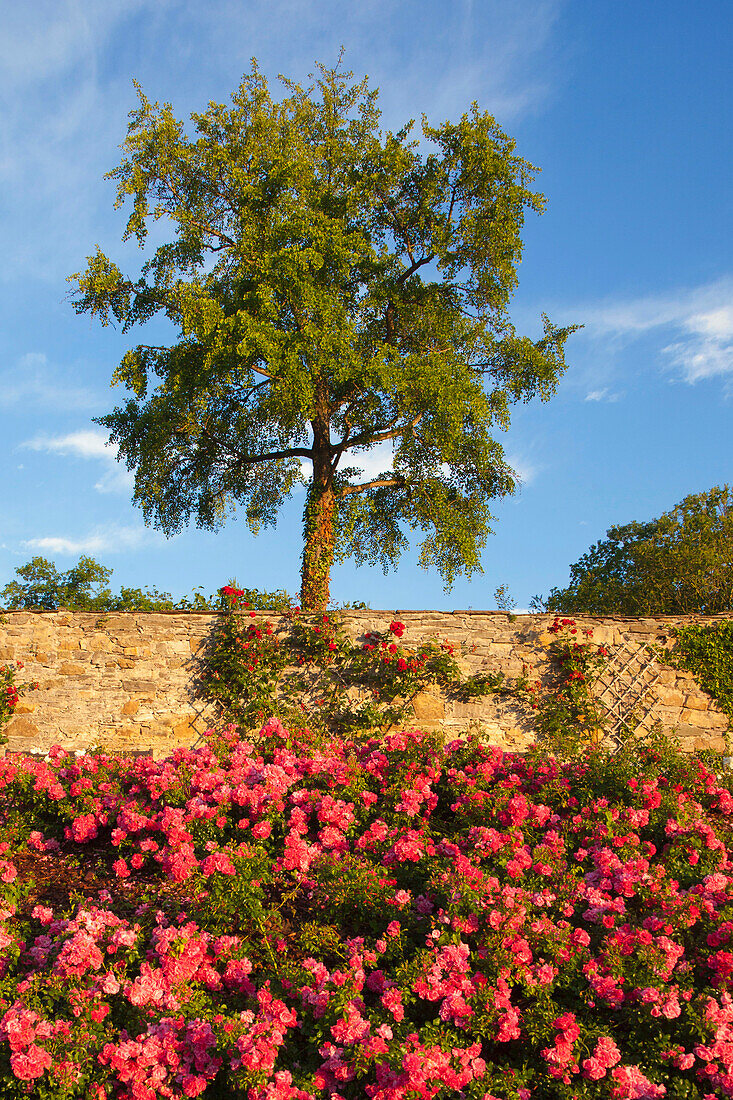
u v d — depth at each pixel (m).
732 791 8.19
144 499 18.97
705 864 6.32
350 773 7.52
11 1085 4.04
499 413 17.83
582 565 25.86
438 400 15.90
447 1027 4.51
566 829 6.90
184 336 16.50
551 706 11.16
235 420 18.36
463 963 4.62
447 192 18.16
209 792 7.17
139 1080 4.11
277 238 16.78
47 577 22.52
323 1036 4.40
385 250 18.56
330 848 6.54
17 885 6.16
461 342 18.36
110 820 7.21
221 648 11.26
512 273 17.94
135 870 6.69
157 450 17.53
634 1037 4.52
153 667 11.30
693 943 5.23
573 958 4.90
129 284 17.59
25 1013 4.20
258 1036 4.14
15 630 11.39
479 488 18.73
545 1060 4.40
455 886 5.31
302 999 4.53
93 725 11.15
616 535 25.59
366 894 5.56
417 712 11.18
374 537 20.27
